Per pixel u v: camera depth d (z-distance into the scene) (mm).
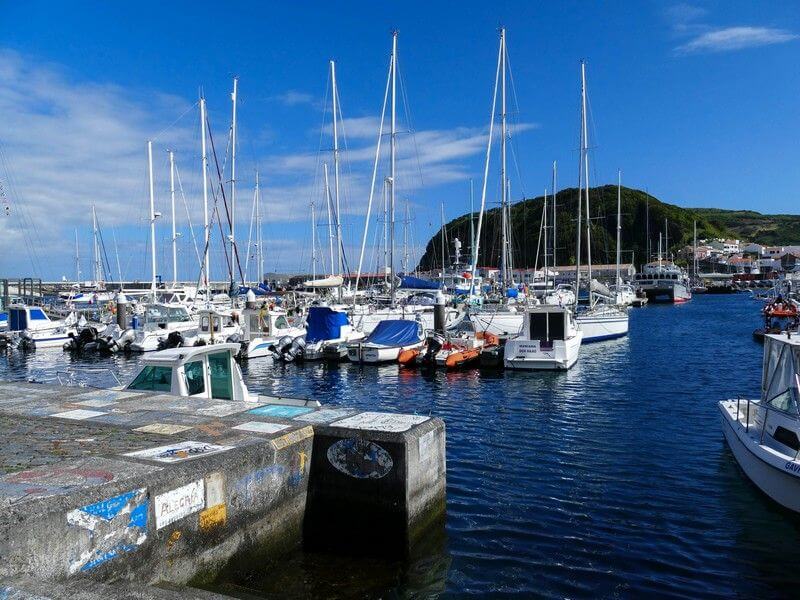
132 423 8414
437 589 7156
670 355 31578
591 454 13117
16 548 4602
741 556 8195
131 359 31969
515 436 14844
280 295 48000
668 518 9469
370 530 7734
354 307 36062
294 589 6957
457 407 18734
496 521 9320
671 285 88250
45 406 9633
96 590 4477
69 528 4992
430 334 29516
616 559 8086
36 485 5449
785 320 38438
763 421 10789
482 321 34500
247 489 6840
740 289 113188
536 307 27234
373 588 7043
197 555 6164
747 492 10547
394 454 7613
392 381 24062
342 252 43219
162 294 47094
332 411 9172
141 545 5586
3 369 28844
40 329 36156
